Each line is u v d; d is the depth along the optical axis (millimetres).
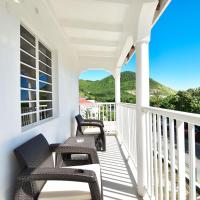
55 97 4172
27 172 1765
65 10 3391
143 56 2777
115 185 3098
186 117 1459
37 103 3131
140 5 2539
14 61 2154
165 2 2758
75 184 2043
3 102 1890
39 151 2285
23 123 2646
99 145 4977
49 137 3410
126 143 4910
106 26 4012
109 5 3170
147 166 2668
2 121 1861
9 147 1984
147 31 2721
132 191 2920
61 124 4418
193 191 1431
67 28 4047
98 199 1756
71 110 5855
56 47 4043
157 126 2236
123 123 5473
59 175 1736
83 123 5082
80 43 5000
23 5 2197
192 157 1429
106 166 3908
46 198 1821
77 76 7094
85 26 3924
